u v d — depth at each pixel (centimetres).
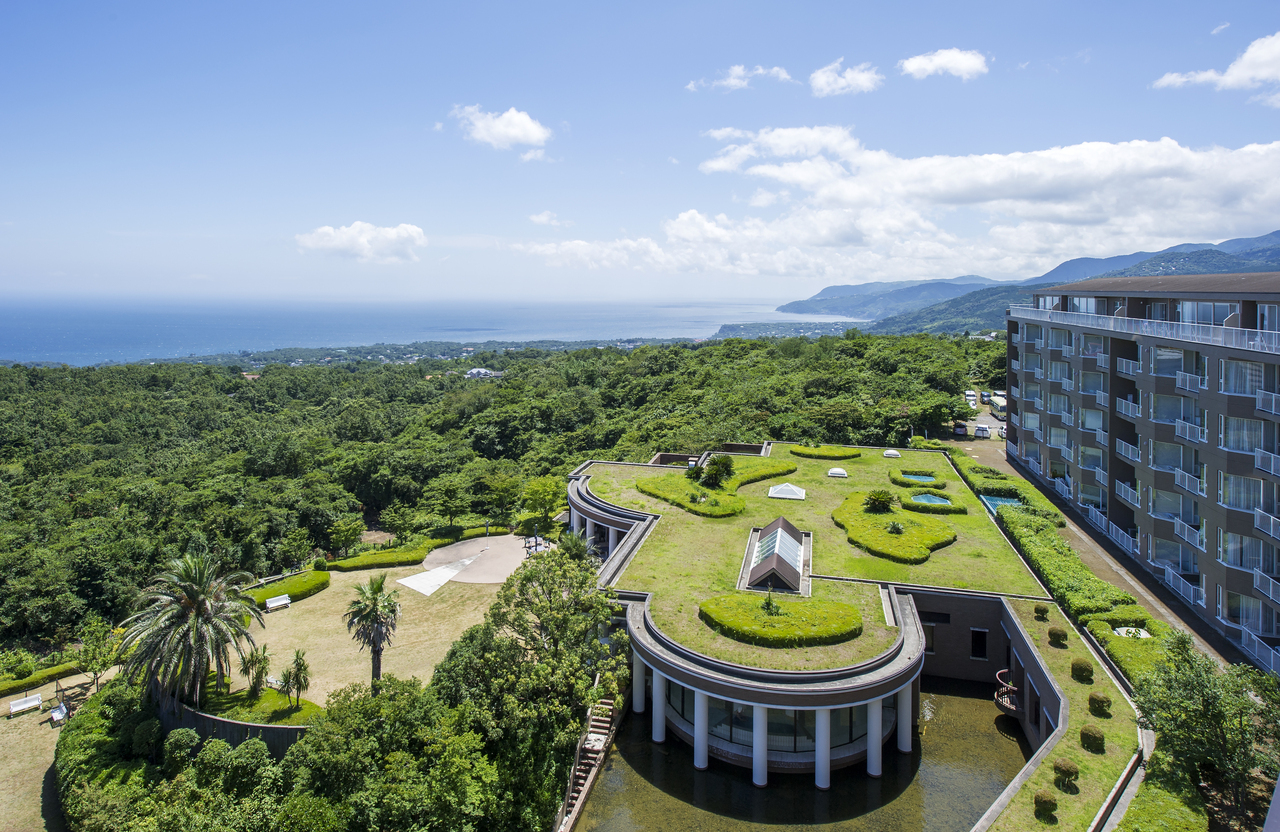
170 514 7750
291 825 2792
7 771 4016
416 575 6031
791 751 3434
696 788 3319
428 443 11269
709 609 3775
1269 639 3572
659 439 9288
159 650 3859
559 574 3491
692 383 12875
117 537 7138
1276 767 2436
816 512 5569
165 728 4100
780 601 3897
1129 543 4797
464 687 3516
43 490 9281
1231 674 2586
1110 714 3059
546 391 14338
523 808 2973
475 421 12450
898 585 4231
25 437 11731
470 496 8269
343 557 7119
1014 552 4759
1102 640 3519
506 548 6656
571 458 9969
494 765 3008
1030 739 3547
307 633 5044
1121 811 2594
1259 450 3578
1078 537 5147
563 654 3322
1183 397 4353
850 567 4506
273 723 3831
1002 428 8706
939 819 3069
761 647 3478
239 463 10212
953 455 7081
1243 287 4019
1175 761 2670
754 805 3191
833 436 8488
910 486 6112
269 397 17188
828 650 3444
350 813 2875
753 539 4972
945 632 4200
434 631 5000
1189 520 4359
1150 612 3994
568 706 3241
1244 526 3625
